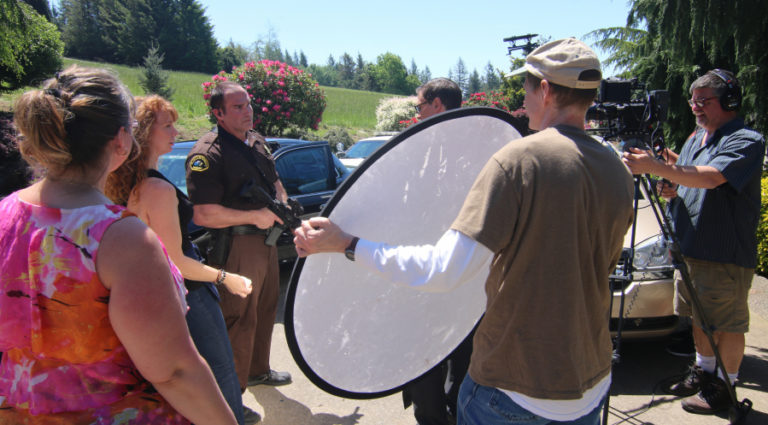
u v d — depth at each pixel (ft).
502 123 5.57
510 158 4.07
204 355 6.57
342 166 19.12
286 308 4.72
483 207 4.01
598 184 4.25
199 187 8.26
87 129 3.43
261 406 9.56
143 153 5.98
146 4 210.59
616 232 4.46
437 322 5.83
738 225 8.57
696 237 8.91
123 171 5.97
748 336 12.27
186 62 219.41
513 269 4.16
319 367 5.16
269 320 9.93
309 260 4.73
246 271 8.77
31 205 3.47
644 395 9.87
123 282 3.31
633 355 11.60
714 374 9.23
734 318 8.79
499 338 4.32
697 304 8.15
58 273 3.29
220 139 8.56
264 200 6.59
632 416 9.11
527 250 4.07
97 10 223.92
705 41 17.80
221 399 3.82
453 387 8.21
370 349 5.49
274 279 9.72
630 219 4.61
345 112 107.86
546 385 4.12
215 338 6.68
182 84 107.34
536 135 4.25
